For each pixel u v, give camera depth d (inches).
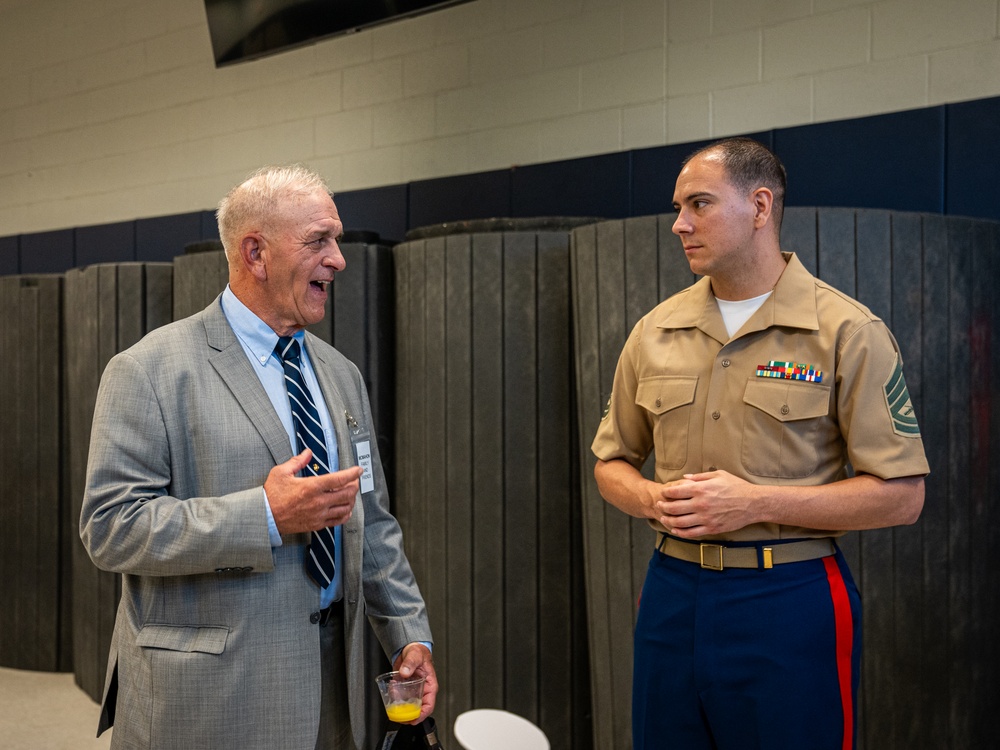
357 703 61.8
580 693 109.3
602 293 99.7
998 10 104.6
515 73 142.9
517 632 109.8
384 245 125.3
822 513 60.5
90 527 55.7
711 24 125.4
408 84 154.6
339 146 163.3
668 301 72.4
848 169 113.8
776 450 63.1
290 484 55.4
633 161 130.4
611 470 72.3
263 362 61.9
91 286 139.3
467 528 111.5
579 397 103.2
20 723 133.2
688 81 127.4
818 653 62.4
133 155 193.9
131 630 58.5
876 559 91.4
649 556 95.7
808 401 62.4
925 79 109.5
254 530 54.6
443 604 113.1
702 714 64.7
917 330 93.4
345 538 62.4
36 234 210.1
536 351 109.7
